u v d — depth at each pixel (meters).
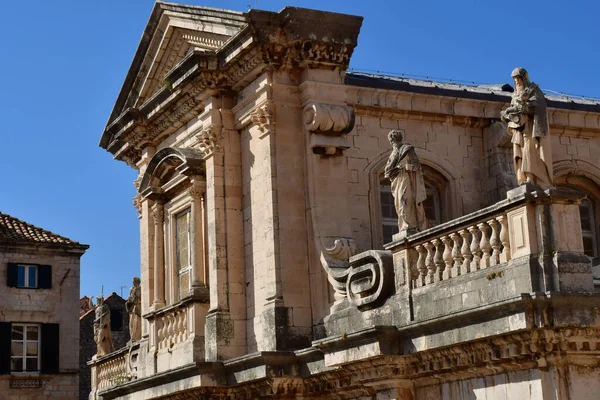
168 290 29.25
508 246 18.47
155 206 29.77
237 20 26.31
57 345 50.94
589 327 17.48
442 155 26.83
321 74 25.34
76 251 52.25
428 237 20.25
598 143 28.36
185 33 28.73
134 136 31.19
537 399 17.98
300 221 24.98
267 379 23.72
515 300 17.33
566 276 17.59
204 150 26.91
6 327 49.97
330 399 23.62
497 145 26.92
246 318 25.89
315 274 24.55
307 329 24.44
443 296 19.78
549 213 17.88
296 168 25.20
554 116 27.61
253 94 25.64
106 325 35.50
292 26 24.89
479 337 18.45
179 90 27.75
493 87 29.89
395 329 20.42
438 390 20.42
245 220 26.28
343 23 25.31
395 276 21.20
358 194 25.59
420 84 29.00
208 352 25.78
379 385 21.36
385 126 26.34
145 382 27.72
